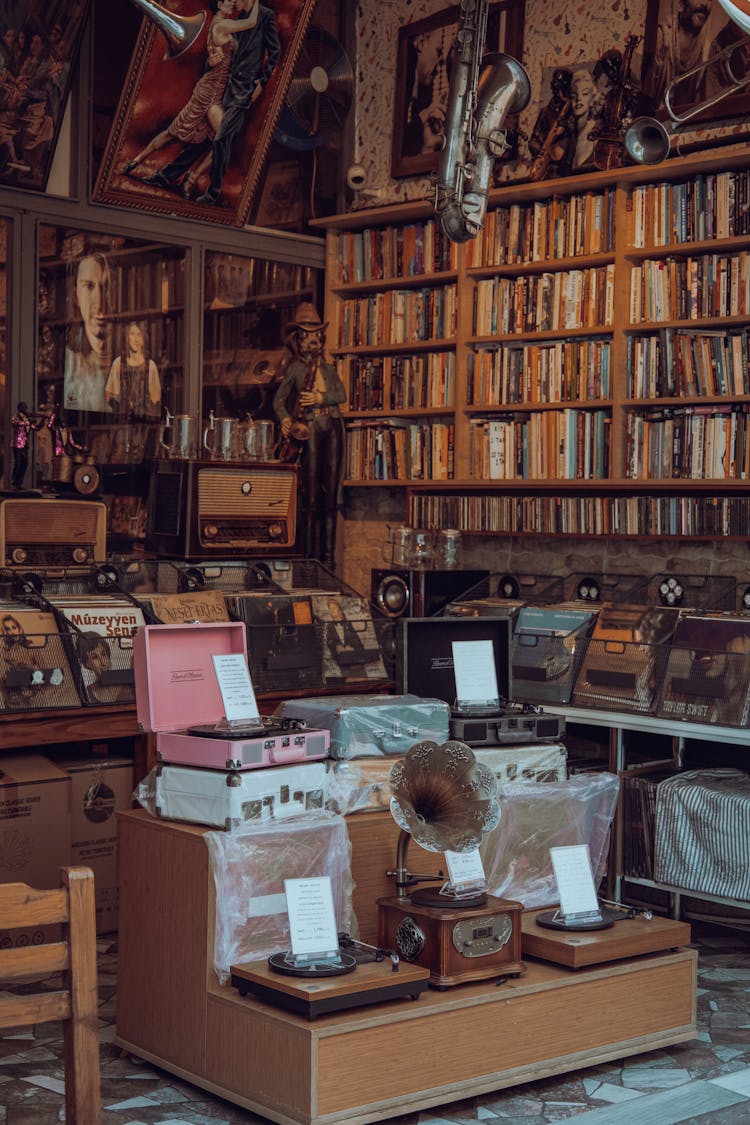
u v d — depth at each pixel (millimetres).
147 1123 3303
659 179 6320
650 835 4953
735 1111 3260
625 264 6395
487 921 3502
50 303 6598
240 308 7398
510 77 5301
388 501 7699
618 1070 3701
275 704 5457
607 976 3645
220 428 6375
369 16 7793
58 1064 3738
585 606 5680
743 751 5469
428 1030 3293
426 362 7281
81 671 4930
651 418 6305
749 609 6070
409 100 7578
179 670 3820
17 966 2125
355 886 3809
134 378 6945
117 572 5801
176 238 7059
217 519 6016
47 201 6527
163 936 3566
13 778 4703
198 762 3564
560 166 6750
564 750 4344
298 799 3641
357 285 7543
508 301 6910
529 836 4070
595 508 6520
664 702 5062
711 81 6207
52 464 6094
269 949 3496
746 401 5973
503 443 6941
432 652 4797
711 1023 4082
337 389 7340
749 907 4582
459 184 5277
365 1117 3182
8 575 5438
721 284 6059
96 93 6629
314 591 6035
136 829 3678
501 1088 3479
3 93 6082
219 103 6703
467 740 4184
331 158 7789
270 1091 3209
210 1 6340
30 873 4703
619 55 6477
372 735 3934
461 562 7258
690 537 6164
